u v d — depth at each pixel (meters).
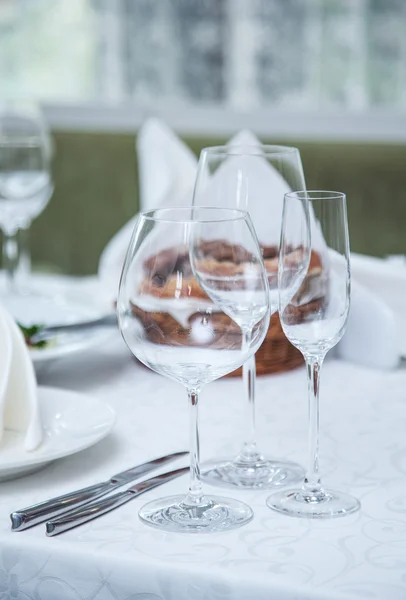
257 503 0.77
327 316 0.74
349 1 3.44
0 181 1.65
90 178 2.78
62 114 2.92
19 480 0.81
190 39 3.67
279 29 3.56
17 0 3.69
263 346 1.12
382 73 3.48
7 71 3.76
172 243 0.69
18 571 0.68
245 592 0.62
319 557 0.65
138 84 3.72
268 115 2.77
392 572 0.62
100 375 1.16
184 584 0.63
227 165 0.92
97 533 0.70
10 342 0.88
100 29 3.71
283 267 0.74
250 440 0.87
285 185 0.92
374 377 1.15
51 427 0.89
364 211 2.48
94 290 1.60
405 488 0.79
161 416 1.00
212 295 0.70
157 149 1.78
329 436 0.94
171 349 0.69
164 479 0.81
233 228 0.71
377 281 1.24
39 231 2.84
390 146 2.45
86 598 0.67
